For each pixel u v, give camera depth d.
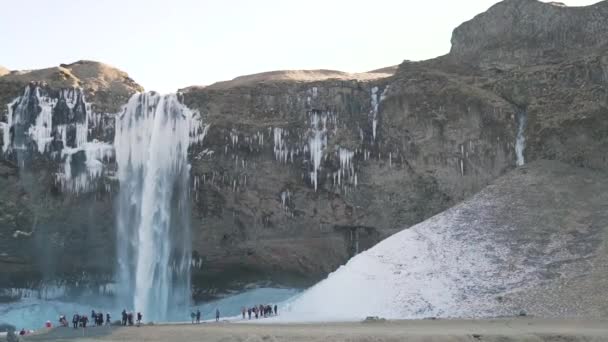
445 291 70.25
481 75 92.25
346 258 87.94
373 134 87.38
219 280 92.12
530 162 84.62
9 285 92.75
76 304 92.19
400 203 86.50
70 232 89.81
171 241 89.12
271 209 88.38
